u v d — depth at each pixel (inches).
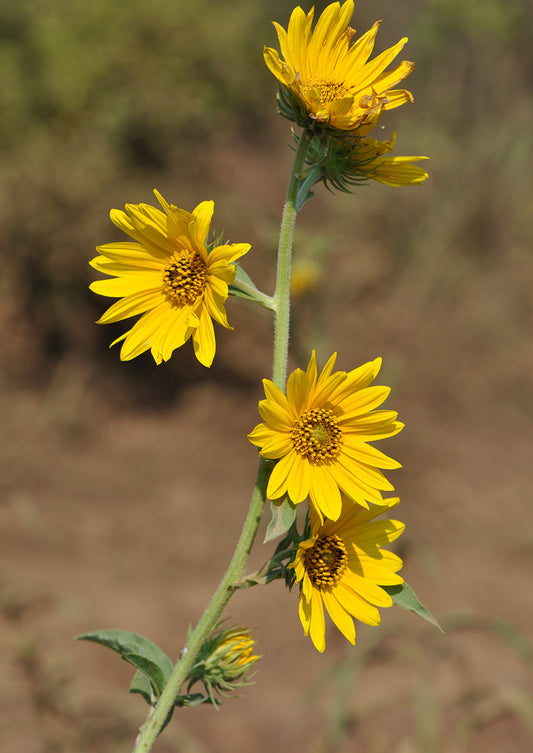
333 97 73.1
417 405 354.9
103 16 424.2
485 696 178.2
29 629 183.3
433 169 433.4
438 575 229.8
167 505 282.4
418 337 376.8
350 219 410.9
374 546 74.0
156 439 336.8
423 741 165.0
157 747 169.9
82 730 157.9
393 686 187.5
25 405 343.6
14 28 425.7
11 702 160.2
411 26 524.1
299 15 73.7
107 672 186.2
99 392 358.0
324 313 219.9
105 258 74.5
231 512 283.1
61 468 303.1
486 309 395.5
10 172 374.6
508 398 358.0
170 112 410.9
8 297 374.0
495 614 213.2
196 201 380.5
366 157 73.2
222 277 69.9
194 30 433.1
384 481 71.6
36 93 406.6
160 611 214.1
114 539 255.4
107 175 378.0
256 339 371.9
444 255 411.8
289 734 175.0
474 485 297.4
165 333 73.6
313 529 71.9
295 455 70.5
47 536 250.2
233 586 72.1
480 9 517.0
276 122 463.5
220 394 363.6
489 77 493.4
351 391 71.4
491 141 443.5
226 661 79.9
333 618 71.8
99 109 407.5
